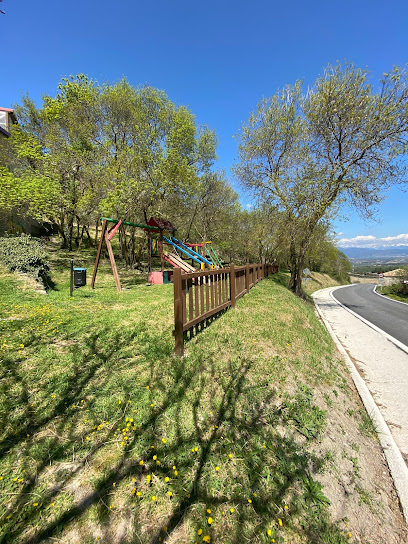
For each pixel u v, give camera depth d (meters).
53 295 7.26
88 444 2.10
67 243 19.17
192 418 2.51
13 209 12.29
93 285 9.52
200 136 17.69
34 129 17.30
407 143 10.23
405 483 2.57
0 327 4.10
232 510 1.76
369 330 9.45
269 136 13.41
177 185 14.09
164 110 14.84
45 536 1.47
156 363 3.38
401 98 10.14
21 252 8.87
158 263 19.45
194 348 3.89
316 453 2.51
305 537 1.77
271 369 3.68
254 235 20.41
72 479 1.81
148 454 2.05
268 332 5.04
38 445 2.04
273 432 2.55
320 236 16.41
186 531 1.60
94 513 1.61
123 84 14.59
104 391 2.76
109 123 14.34
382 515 2.20
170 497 1.77
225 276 6.08
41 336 3.95
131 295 8.12
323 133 11.68
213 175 20.44
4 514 1.57
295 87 12.64
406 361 6.15
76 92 14.02
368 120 10.60
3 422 2.23
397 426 3.59
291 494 2.02
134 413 2.47
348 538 1.88
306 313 8.55
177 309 3.59
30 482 1.76
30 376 2.92
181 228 23.16
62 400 2.58
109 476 1.85
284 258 24.97
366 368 5.72
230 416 2.62
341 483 2.33
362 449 2.94
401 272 26.89
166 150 13.65
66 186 14.54
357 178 11.32
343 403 3.77
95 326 4.54
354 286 41.25
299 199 12.08
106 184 13.05
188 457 2.09
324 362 4.82
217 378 3.24
